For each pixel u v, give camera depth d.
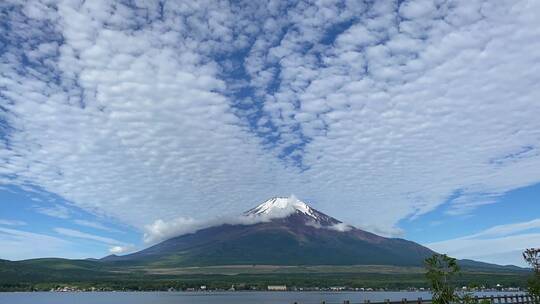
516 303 44.47
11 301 188.62
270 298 186.62
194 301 175.75
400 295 186.25
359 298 156.75
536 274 31.08
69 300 198.88
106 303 166.50
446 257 20.59
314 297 182.50
